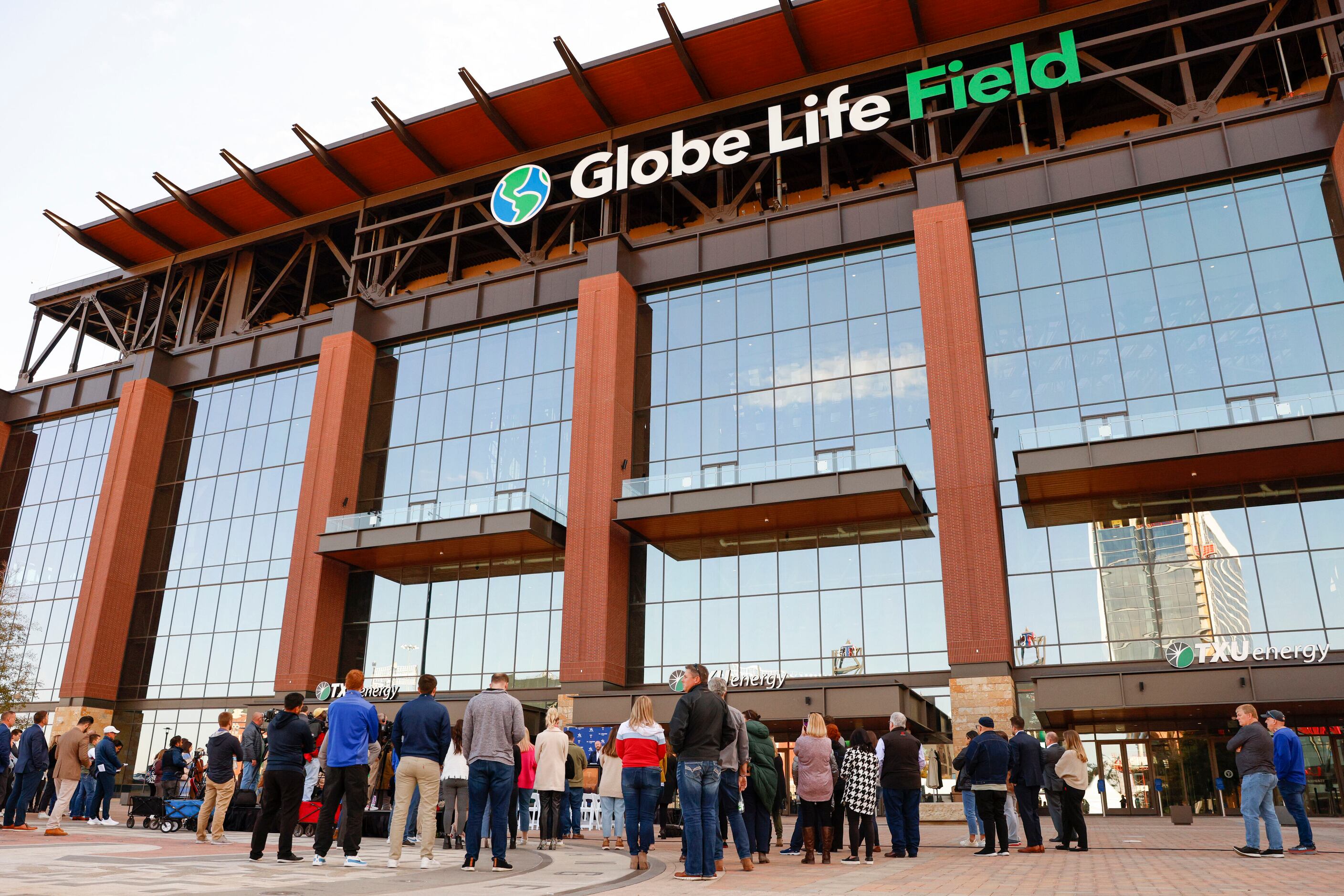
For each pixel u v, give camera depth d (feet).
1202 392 90.58
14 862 26.66
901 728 40.75
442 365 129.39
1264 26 100.68
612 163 127.95
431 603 119.14
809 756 36.47
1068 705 80.69
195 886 21.93
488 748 31.50
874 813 37.45
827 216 111.65
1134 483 89.81
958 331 98.32
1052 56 105.29
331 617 119.96
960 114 120.88
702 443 109.70
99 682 131.03
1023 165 104.68
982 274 103.71
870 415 102.78
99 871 24.85
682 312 117.08
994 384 98.89
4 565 150.51
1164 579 87.86
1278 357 89.04
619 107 126.93
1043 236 102.58
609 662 101.76
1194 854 39.93
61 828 43.29
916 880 28.30
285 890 22.02
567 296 122.11
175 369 149.89
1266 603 83.87
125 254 159.33
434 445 125.08
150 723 129.08
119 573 136.36
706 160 118.21
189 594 134.21
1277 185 94.79
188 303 156.97
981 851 41.19
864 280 108.68
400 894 21.97
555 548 112.78
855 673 94.68
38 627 142.41
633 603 106.83
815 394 106.22
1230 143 96.78
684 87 123.54
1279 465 84.74
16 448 161.07
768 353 110.42
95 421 154.10
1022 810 41.96
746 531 105.50
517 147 132.87
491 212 133.80
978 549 91.04
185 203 144.15
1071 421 94.32
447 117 129.29
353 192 142.82
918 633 93.66
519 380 122.62
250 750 52.08
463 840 42.14
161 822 52.19
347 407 127.54
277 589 126.72
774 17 113.39
